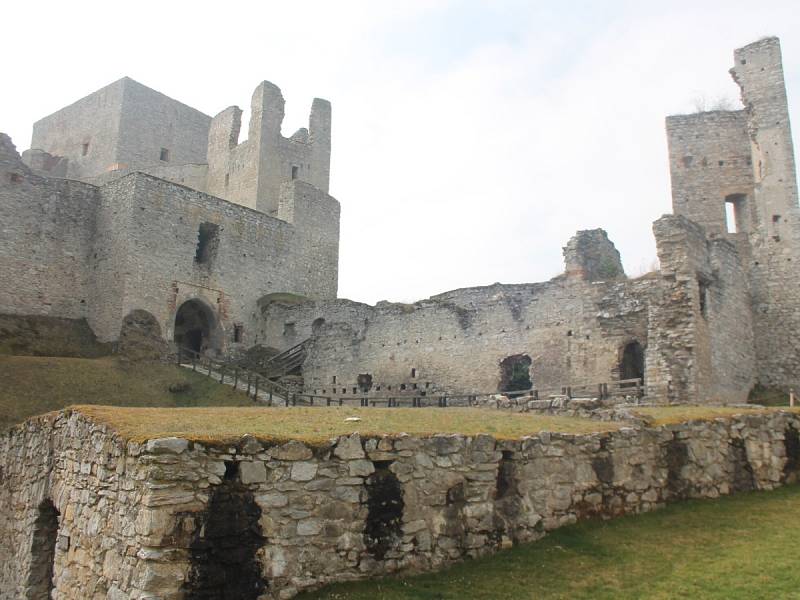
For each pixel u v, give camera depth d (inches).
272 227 1683.1
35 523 475.5
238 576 329.4
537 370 1039.6
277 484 349.7
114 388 1111.0
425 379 1189.1
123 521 341.1
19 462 541.6
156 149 2256.4
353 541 363.9
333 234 1850.4
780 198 1085.1
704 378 828.6
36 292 1362.0
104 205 1444.4
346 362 1310.3
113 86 2228.1
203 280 1498.5
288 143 2022.6
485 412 593.6
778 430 563.2
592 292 1000.2
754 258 1086.4
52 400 1019.9
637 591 346.6
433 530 389.4
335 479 366.3
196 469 331.0
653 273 956.6
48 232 1397.6
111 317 1352.1
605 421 543.5
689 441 514.6
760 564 371.9
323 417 471.2
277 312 1541.6
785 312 1047.0
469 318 1153.4
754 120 1129.4
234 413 470.3
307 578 347.3
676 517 462.3
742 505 489.1
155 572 309.9
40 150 2269.9
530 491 431.8
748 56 1150.3
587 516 451.5
